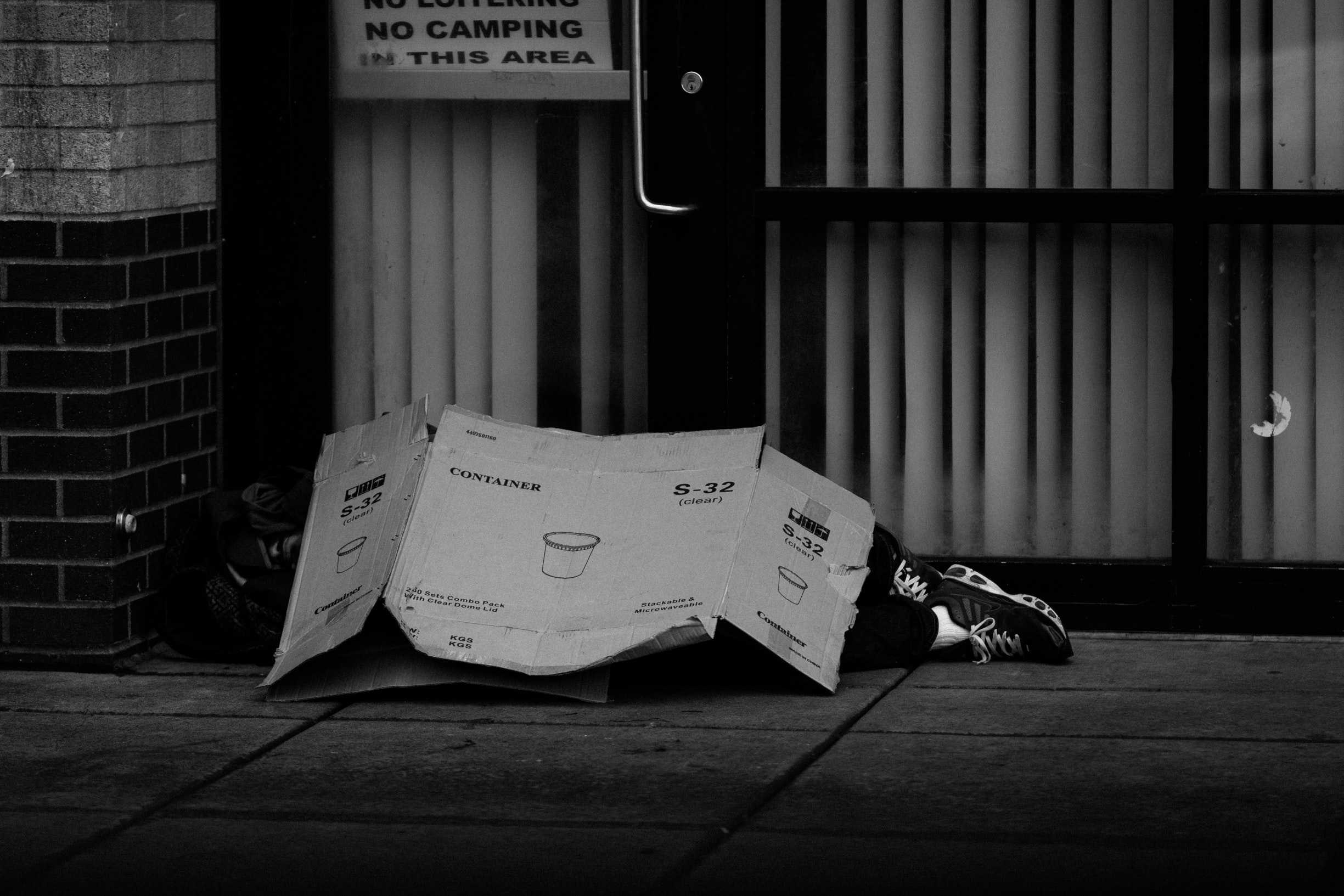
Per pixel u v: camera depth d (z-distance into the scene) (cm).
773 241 746
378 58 757
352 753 594
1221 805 538
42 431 679
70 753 597
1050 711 632
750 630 629
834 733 609
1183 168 715
